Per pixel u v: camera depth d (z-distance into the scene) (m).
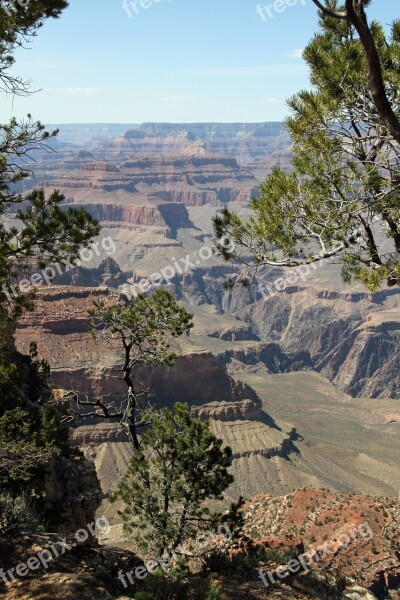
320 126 18.72
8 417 22.52
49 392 31.94
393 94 18.47
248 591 21.72
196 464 25.19
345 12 14.32
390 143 18.03
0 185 19.39
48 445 22.56
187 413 26.88
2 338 22.06
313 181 18.98
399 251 18.86
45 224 18.92
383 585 47.47
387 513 55.22
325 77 18.34
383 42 18.41
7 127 18.48
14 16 17.55
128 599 16.83
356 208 18.89
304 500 57.81
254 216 20.55
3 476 21.41
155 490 25.44
